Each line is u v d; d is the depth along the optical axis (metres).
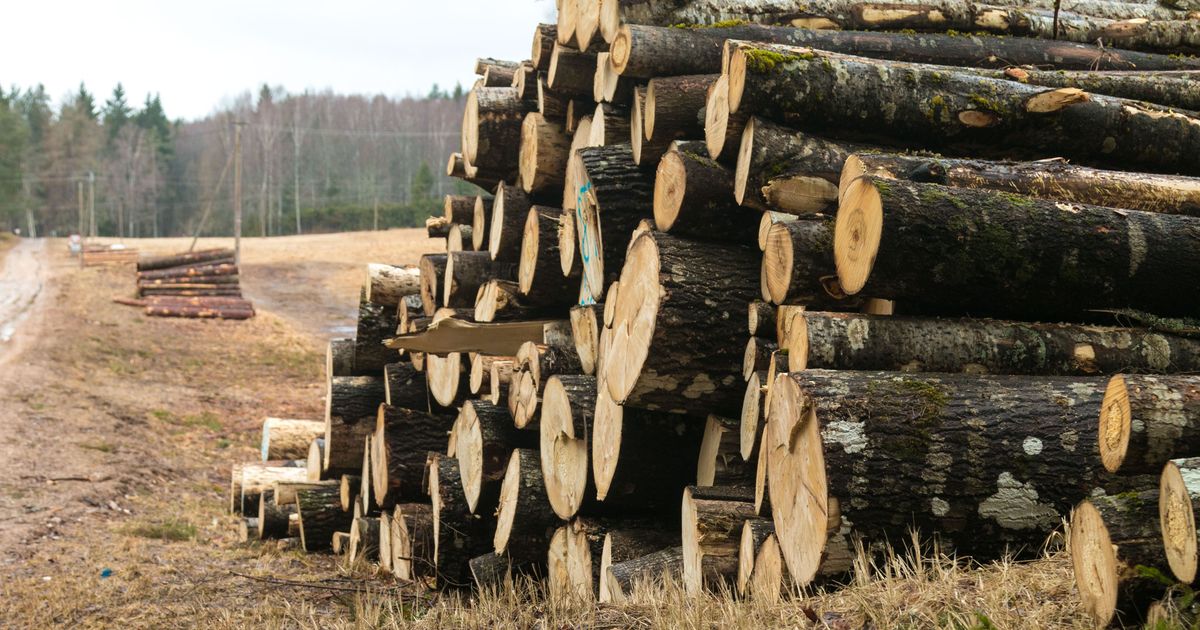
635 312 6.65
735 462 6.59
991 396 5.01
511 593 6.55
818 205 6.31
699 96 7.29
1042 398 5.01
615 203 7.64
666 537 7.23
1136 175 5.98
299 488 13.12
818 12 8.16
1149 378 4.12
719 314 6.42
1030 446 4.89
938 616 4.42
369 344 12.51
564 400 7.58
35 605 9.16
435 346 9.23
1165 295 5.37
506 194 9.76
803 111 6.26
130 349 33.16
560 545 7.88
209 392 29.00
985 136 6.46
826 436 4.85
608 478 7.05
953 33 8.30
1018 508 4.88
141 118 160.88
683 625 5.12
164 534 13.43
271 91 160.38
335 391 12.55
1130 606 3.95
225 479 19.34
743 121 6.37
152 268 45.47
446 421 10.92
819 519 4.91
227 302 41.62
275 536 13.56
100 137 145.38
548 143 9.35
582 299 8.39
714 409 6.70
